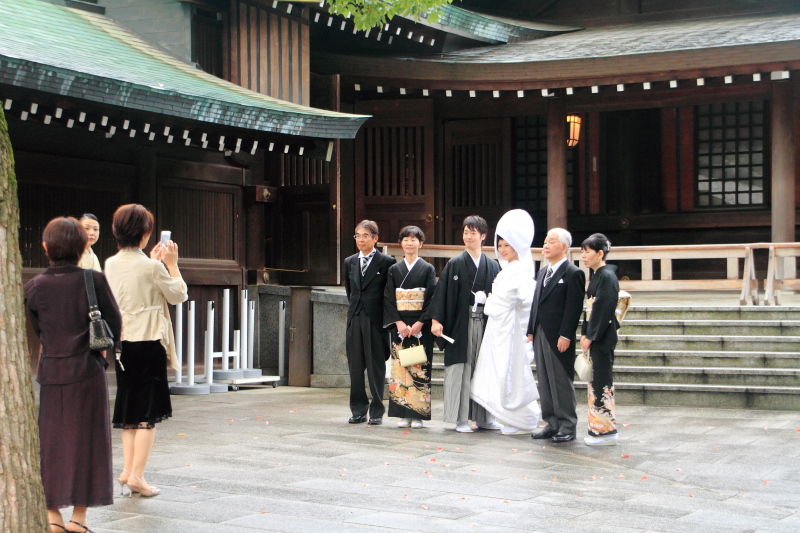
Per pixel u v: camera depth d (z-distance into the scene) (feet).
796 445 20.72
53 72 26.25
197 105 30.35
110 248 33.86
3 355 9.57
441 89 45.14
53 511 12.99
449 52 50.19
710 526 13.67
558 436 21.24
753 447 20.52
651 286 35.73
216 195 38.34
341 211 48.37
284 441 21.15
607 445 20.86
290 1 40.55
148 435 15.31
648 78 42.19
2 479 9.39
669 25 52.80
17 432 9.57
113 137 33.78
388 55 49.08
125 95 28.35
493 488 16.19
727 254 34.71
